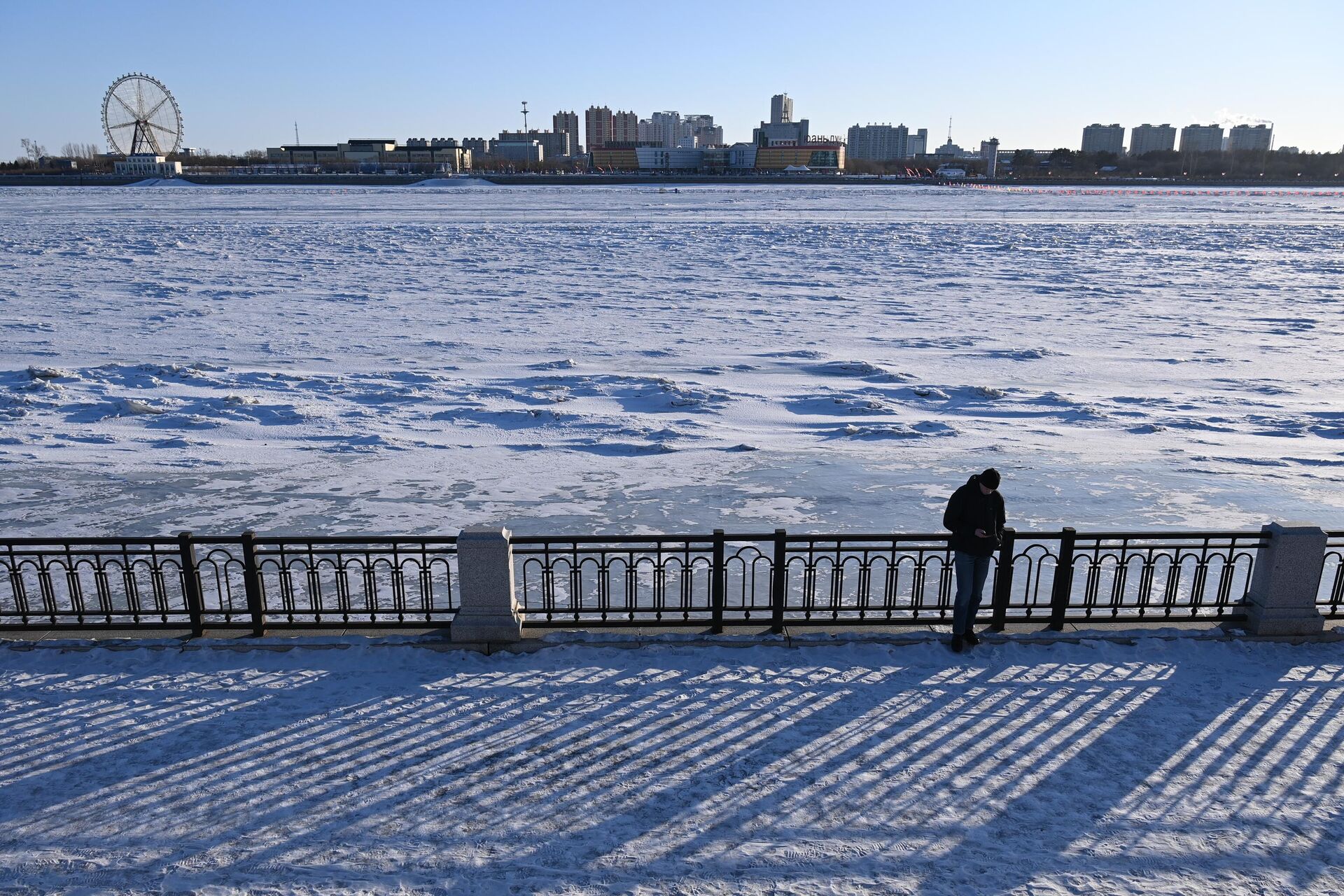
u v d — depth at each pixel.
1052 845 5.71
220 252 53.59
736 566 10.91
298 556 11.24
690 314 32.66
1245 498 13.32
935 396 20.53
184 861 5.56
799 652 8.20
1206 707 7.34
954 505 8.02
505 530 8.22
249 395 20.53
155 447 16.47
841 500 13.41
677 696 7.50
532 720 7.14
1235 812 6.04
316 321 30.89
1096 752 6.71
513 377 22.62
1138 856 5.61
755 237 64.69
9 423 17.95
